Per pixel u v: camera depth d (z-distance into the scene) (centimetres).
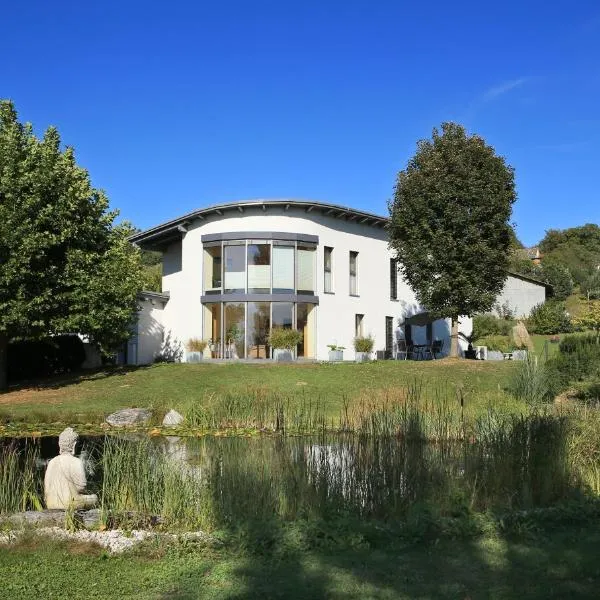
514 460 771
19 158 2270
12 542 602
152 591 498
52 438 1475
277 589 499
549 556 580
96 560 566
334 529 629
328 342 2906
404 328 3394
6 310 2145
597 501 742
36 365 2659
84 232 2373
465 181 2434
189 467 805
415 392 1129
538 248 8475
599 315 3481
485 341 3638
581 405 1159
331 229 2964
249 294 2750
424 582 515
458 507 693
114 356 2867
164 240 3111
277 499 700
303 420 1313
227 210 2814
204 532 644
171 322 3009
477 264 2450
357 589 499
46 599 480
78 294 2291
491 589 500
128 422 1688
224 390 2048
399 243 2580
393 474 717
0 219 2108
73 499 714
